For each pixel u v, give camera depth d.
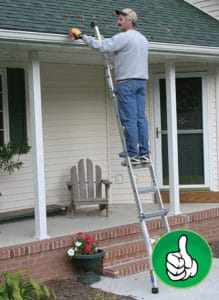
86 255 7.24
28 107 9.49
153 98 10.28
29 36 6.80
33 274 7.18
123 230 8.09
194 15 10.30
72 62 9.66
